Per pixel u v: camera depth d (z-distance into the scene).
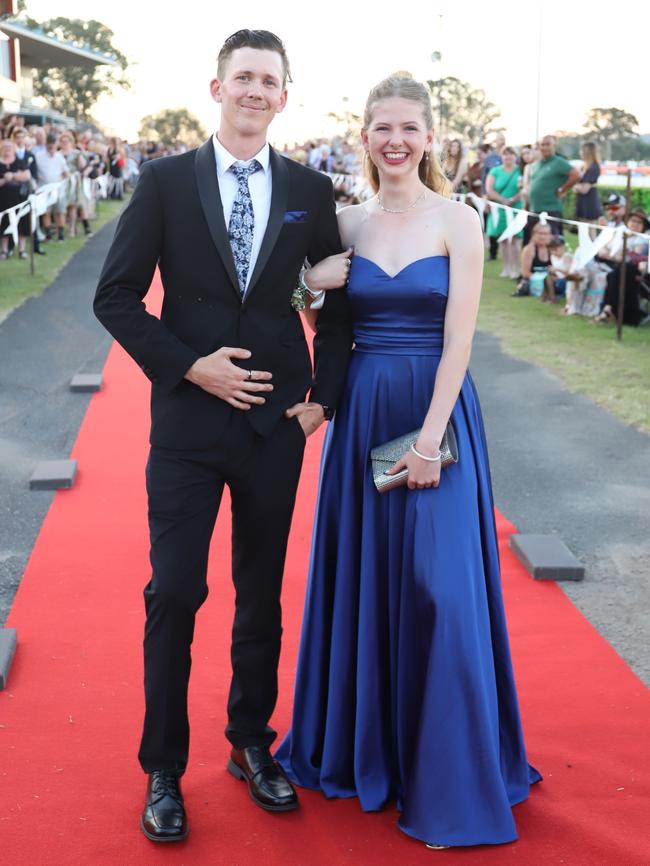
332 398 2.72
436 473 2.58
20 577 4.27
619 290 9.61
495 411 7.13
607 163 29.45
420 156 2.69
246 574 2.74
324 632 2.81
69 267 14.06
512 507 5.21
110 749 2.97
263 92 2.47
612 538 4.77
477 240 2.66
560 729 3.10
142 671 3.44
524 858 2.50
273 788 2.71
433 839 2.53
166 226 2.54
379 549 2.70
